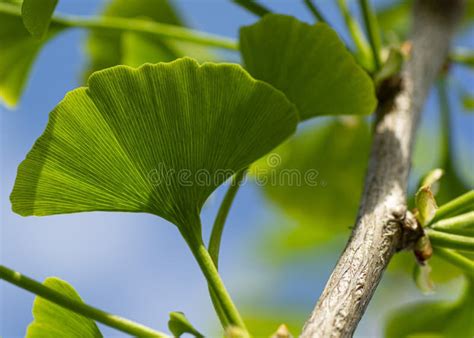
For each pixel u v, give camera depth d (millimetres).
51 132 357
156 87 357
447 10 470
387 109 422
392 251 375
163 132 361
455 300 436
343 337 354
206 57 498
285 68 392
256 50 393
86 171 362
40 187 362
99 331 372
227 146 366
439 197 495
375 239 374
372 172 401
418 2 475
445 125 499
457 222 376
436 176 380
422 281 380
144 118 359
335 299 359
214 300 358
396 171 401
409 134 416
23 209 364
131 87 356
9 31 446
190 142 363
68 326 373
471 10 587
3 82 456
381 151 408
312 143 544
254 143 368
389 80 425
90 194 366
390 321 446
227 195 379
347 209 541
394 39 475
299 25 386
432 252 379
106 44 523
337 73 388
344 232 545
